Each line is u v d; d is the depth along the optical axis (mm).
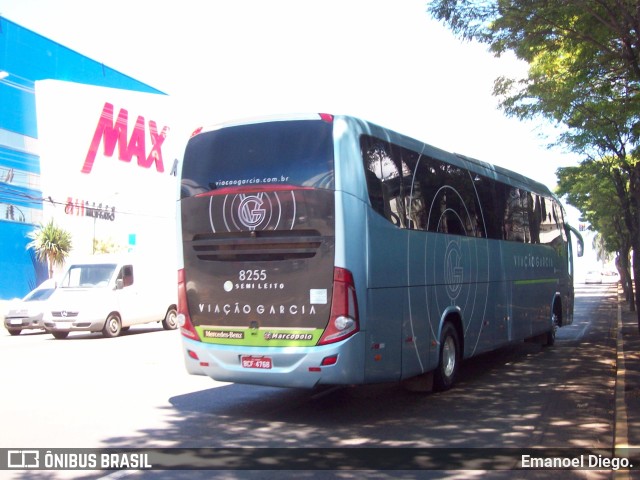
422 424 7977
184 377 11383
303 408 8883
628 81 11844
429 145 9781
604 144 14305
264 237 8039
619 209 24484
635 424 7750
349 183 7746
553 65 12516
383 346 8078
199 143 8648
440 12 10672
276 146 8086
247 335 8156
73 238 45531
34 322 21766
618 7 9672
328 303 7688
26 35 44250
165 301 22594
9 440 7090
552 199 16188
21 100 43781
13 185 42875
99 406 8891
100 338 19453
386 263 8180
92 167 47281
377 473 6039
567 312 17359
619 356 13641
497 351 15219
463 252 10500
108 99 48500
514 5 10195
